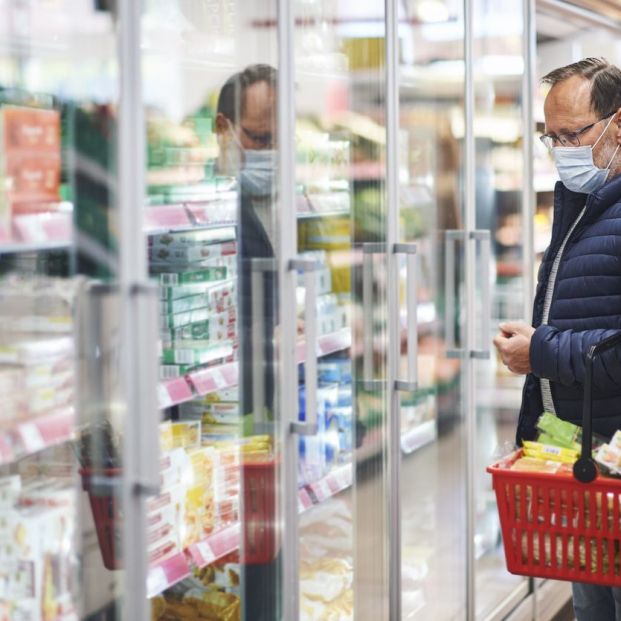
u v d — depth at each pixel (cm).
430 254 328
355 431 287
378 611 302
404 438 317
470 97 348
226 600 244
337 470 279
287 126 243
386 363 300
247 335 240
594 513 234
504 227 387
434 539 335
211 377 229
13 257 177
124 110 189
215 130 224
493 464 245
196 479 232
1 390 174
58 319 183
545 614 416
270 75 239
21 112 174
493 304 381
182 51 213
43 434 180
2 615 186
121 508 191
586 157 268
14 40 176
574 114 268
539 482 237
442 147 333
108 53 187
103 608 193
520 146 398
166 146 208
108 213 187
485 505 379
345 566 285
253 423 242
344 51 273
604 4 485
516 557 245
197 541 231
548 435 260
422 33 316
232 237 234
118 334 188
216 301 233
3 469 188
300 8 253
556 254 280
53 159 179
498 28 374
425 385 330
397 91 298
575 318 268
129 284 190
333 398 278
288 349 246
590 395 233
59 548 191
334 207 271
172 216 208
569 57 489
